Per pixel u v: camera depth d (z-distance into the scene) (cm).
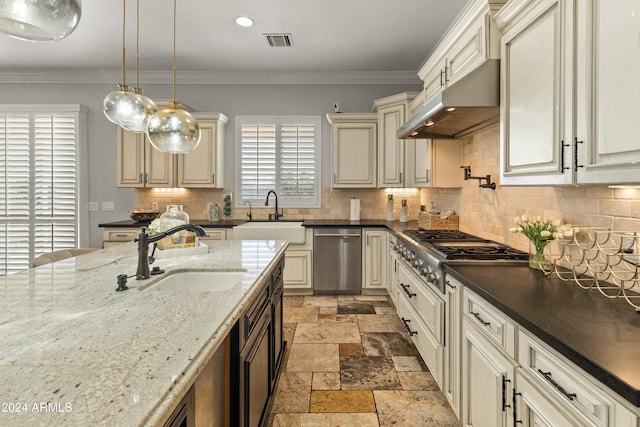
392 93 449
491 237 259
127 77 444
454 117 227
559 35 134
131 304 118
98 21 315
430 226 325
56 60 404
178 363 77
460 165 323
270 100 453
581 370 87
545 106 144
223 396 125
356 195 455
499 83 190
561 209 179
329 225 397
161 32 335
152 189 456
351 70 432
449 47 245
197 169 423
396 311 337
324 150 455
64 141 441
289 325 317
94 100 453
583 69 121
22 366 75
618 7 105
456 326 172
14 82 446
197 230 171
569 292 135
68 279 153
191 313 110
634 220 134
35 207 441
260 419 165
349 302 381
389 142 397
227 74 441
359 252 399
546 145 143
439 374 194
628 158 103
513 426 119
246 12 300
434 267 198
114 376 72
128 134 418
